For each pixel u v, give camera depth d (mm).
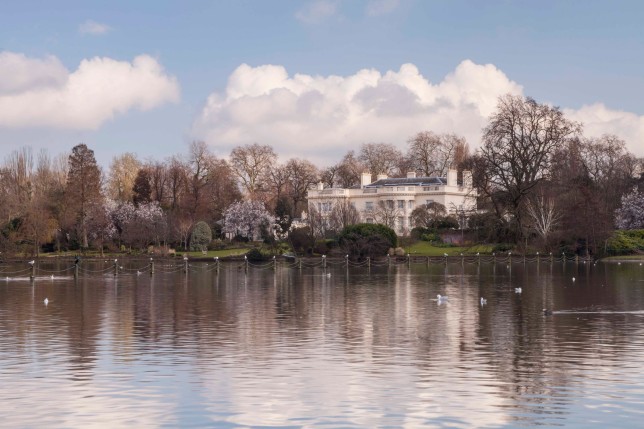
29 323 38531
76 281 71312
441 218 147625
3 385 24078
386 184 178250
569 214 110375
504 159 115500
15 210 127062
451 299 51125
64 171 162250
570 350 30297
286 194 190125
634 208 133250
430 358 28562
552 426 19891
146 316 41656
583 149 138875
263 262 113312
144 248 139625
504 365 27188
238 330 35969
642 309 44500
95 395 22828
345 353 29594
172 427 19781
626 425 19953
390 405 21750
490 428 19734
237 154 192625
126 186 176875
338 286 64062
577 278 72625
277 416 20734
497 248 117125
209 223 158000
